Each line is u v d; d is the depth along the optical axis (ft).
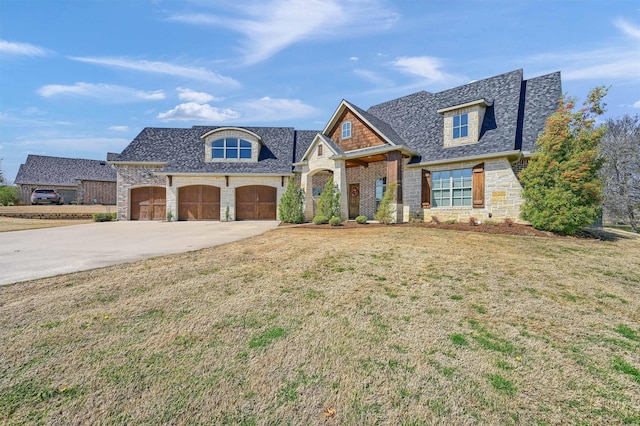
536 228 41.75
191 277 21.83
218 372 11.19
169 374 11.05
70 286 19.70
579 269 24.93
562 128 40.45
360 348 12.87
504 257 27.81
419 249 30.22
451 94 61.72
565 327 15.06
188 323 14.93
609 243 37.29
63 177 124.06
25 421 8.91
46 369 11.25
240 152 77.56
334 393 10.17
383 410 9.43
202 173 72.54
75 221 72.95
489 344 13.34
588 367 11.79
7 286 19.51
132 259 27.17
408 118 65.67
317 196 74.13
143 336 13.67
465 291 19.54
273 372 11.23
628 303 18.19
